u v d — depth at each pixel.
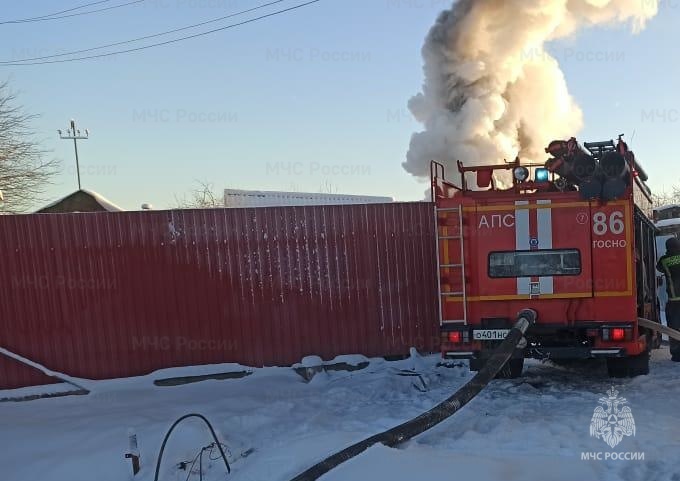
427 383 7.52
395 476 3.87
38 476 4.77
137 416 6.35
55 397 7.84
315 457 4.48
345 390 7.20
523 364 8.38
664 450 4.29
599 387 6.70
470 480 3.78
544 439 4.73
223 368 8.38
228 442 5.34
